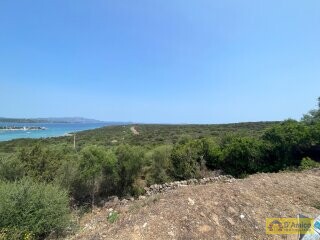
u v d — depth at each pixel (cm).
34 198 711
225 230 591
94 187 1377
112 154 1487
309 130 1647
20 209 675
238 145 1648
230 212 665
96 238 566
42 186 813
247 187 875
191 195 767
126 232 564
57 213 734
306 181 1019
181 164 1669
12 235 621
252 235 584
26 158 1328
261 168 1617
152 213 653
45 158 1348
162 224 588
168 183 1407
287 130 1670
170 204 703
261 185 915
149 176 1616
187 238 545
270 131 1730
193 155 1730
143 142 4009
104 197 1414
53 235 725
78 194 1376
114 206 1184
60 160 1399
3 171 1229
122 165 1495
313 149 1656
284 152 1619
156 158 1673
